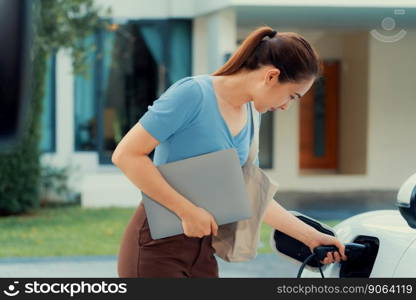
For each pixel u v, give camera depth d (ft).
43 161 64.54
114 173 66.13
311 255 11.59
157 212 10.62
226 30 63.98
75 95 68.74
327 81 85.61
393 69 79.05
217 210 10.61
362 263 12.29
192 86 10.71
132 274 11.26
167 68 69.31
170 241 11.00
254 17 66.54
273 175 77.77
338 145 86.12
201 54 69.41
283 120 77.71
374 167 79.25
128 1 69.00
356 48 81.66
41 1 51.88
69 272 35.37
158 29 69.46
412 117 79.51
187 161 10.54
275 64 10.52
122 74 69.51
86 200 60.70
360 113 80.74
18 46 4.19
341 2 58.49
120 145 10.62
